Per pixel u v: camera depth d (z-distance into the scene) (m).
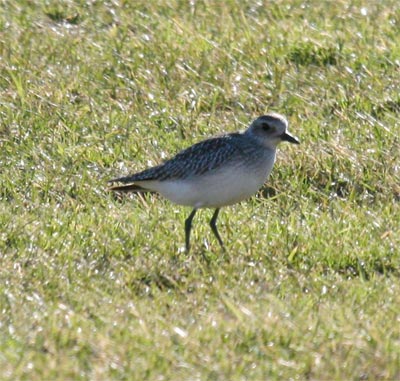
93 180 15.03
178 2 22.20
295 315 11.33
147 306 11.52
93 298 11.61
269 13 21.70
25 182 14.84
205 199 13.02
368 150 15.86
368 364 10.38
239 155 12.85
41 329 10.84
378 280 12.29
